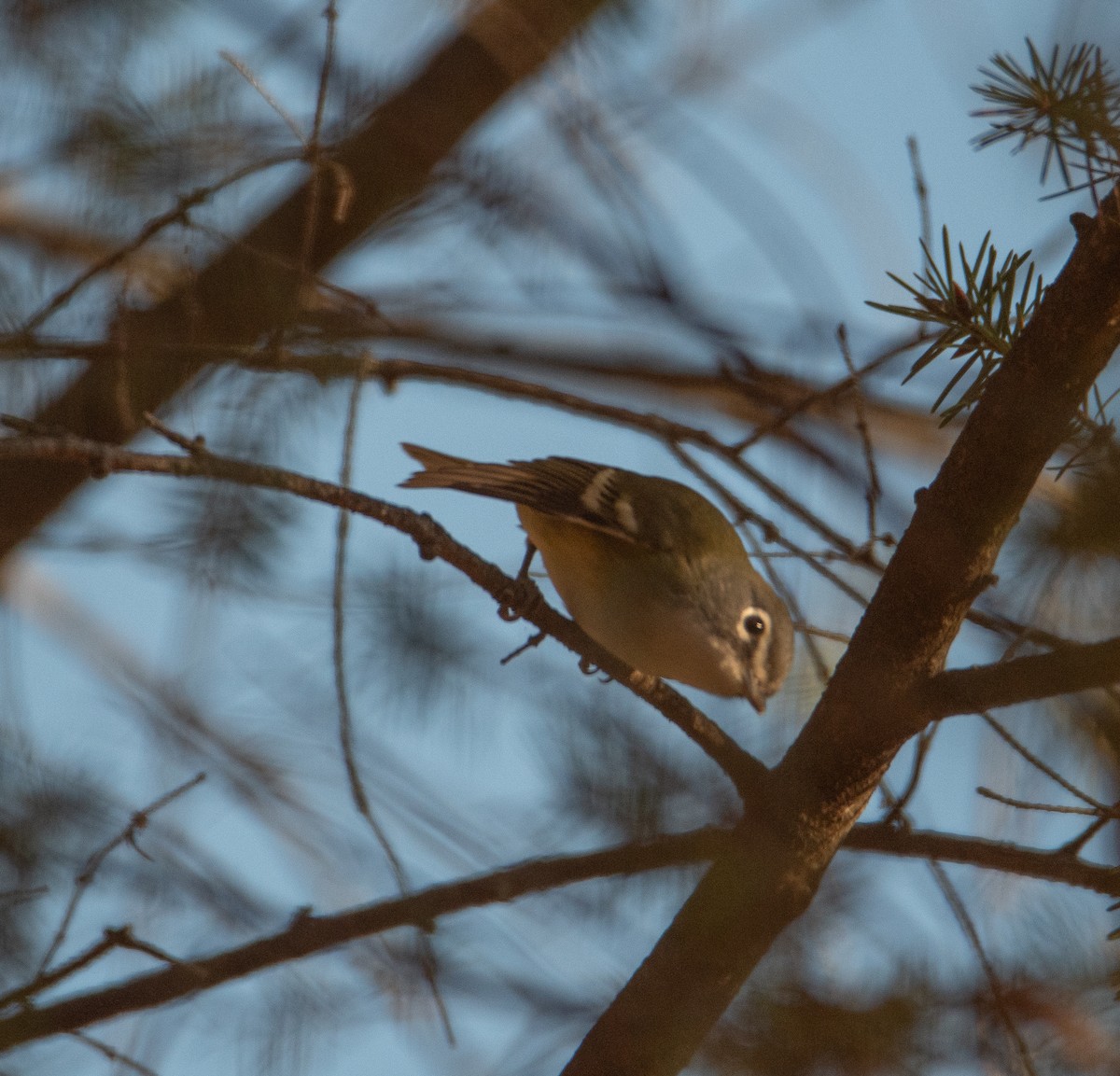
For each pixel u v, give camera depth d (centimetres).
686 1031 671
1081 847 727
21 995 671
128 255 768
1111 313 604
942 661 680
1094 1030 526
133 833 705
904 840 743
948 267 665
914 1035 502
